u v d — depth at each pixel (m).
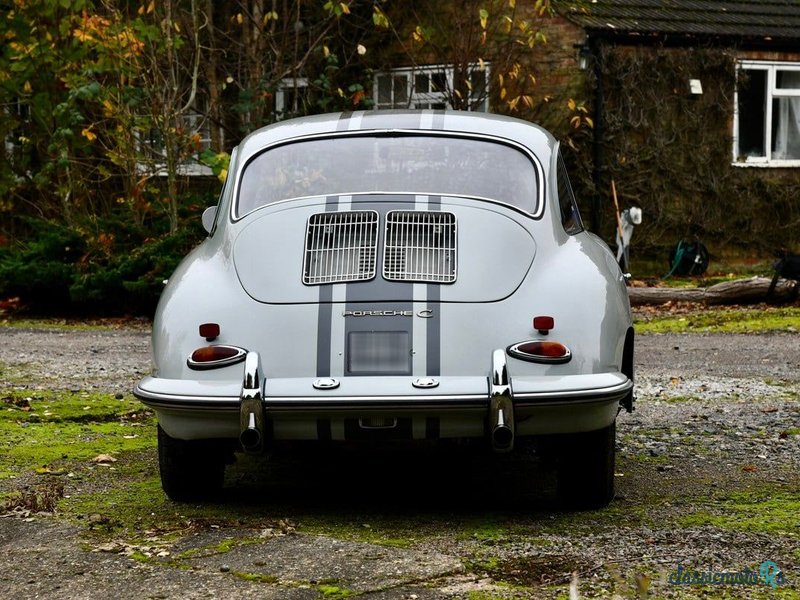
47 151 18.86
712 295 16.20
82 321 15.46
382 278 4.96
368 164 5.55
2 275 15.77
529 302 4.93
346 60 20.72
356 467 6.37
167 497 5.55
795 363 10.77
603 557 4.41
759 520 5.02
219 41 21.52
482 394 4.69
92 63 16.75
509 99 20.17
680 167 21.02
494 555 4.44
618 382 4.86
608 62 20.30
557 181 5.66
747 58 21.55
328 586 4.03
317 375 4.79
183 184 18.77
